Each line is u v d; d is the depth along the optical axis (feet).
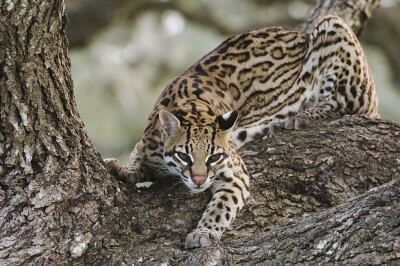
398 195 22.85
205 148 28.48
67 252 25.08
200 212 28.09
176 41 82.17
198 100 31.68
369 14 44.47
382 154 31.35
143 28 81.35
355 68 36.94
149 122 31.94
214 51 36.86
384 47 71.87
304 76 37.76
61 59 25.82
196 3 74.28
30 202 25.32
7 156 25.39
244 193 28.99
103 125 78.79
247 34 37.68
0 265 24.09
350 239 22.62
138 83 81.35
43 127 25.76
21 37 24.26
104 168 27.53
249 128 36.27
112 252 25.54
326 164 30.73
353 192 30.17
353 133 32.35
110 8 64.64
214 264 23.73
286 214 29.14
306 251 23.08
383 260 21.97
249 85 36.40
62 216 25.68
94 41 71.87
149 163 31.48
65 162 26.25
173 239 26.45
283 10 75.20
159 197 28.14
